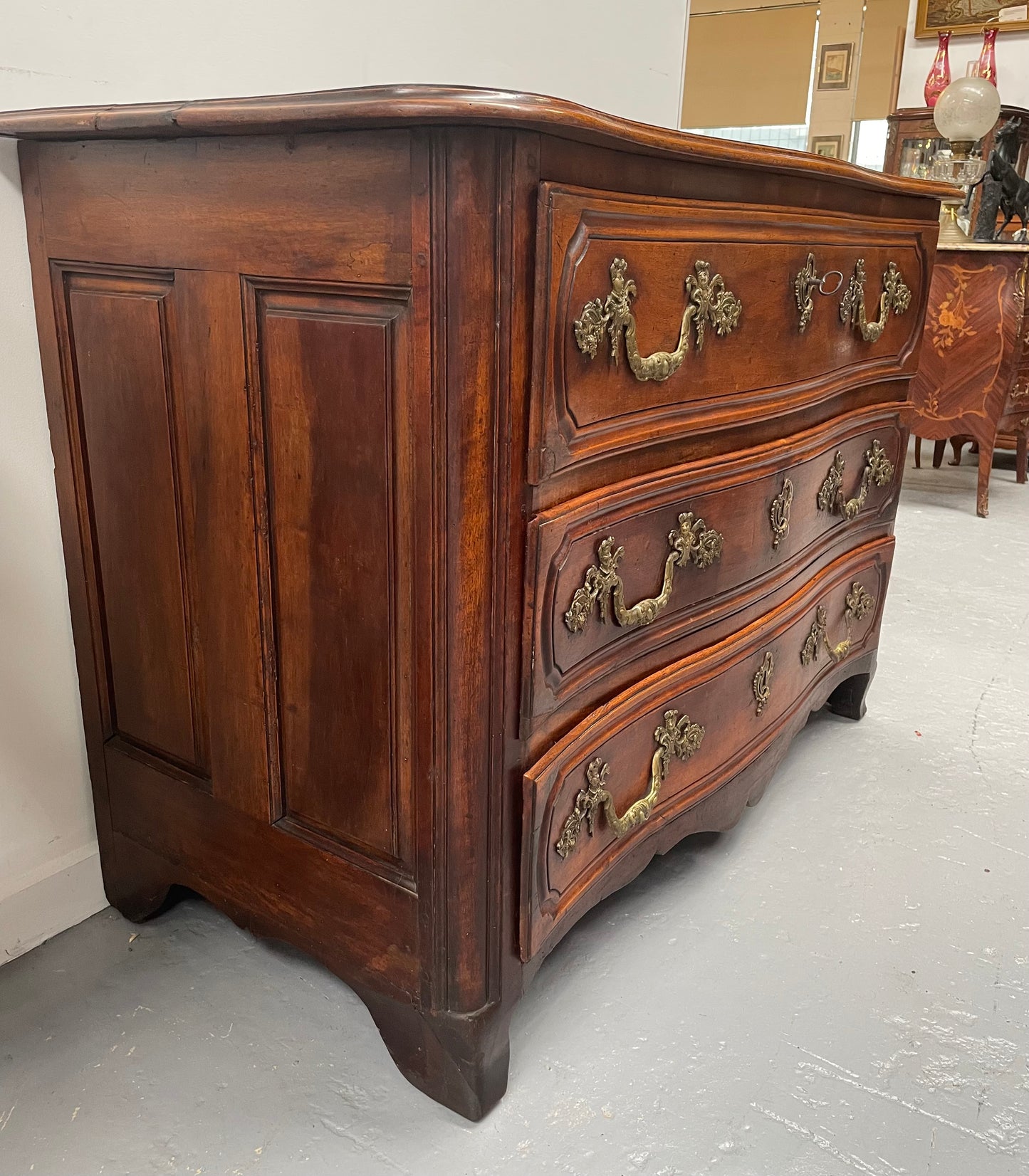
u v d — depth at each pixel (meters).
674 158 0.92
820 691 1.68
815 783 1.70
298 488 0.92
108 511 1.12
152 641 1.13
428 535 0.82
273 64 1.29
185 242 0.92
